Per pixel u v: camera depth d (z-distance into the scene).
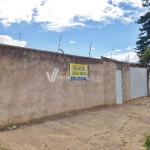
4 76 6.75
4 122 6.76
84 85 10.26
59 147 5.31
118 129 7.22
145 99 15.24
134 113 10.16
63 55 9.06
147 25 24.14
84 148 5.33
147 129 7.30
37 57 7.87
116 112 10.22
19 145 5.27
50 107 8.45
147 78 17.31
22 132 6.41
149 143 5.63
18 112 7.20
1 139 5.61
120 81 13.34
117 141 5.96
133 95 14.95
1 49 6.63
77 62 9.83
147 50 19.98
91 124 7.77
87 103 10.43
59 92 8.87
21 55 7.27
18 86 7.19
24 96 7.40
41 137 6.01
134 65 16.83
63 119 8.35
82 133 6.61
